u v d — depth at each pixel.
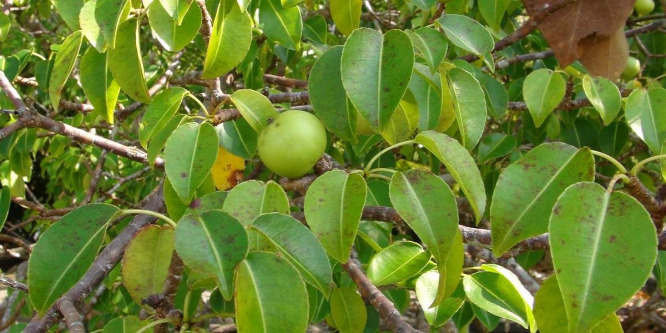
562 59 0.73
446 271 0.52
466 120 0.59
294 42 0.71
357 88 0.53
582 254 0.43
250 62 0.77
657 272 0.72
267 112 0.60
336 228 0.50
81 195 1.12
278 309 0.45
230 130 0.65
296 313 0.45
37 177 2.21
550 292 0.48
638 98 0.63
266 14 0.72
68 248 0.49
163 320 0.52
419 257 0.59
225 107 0.82
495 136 0.82
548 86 0.68
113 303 0.81
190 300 0.54
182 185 0.54
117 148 0.65
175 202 0.59
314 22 0.83
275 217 0.49
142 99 0.59
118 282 0.84
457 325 0.69
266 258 0.46
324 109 0.57
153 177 1.02
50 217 0.79
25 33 1.34
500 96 0.77
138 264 0.54
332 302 0.61
